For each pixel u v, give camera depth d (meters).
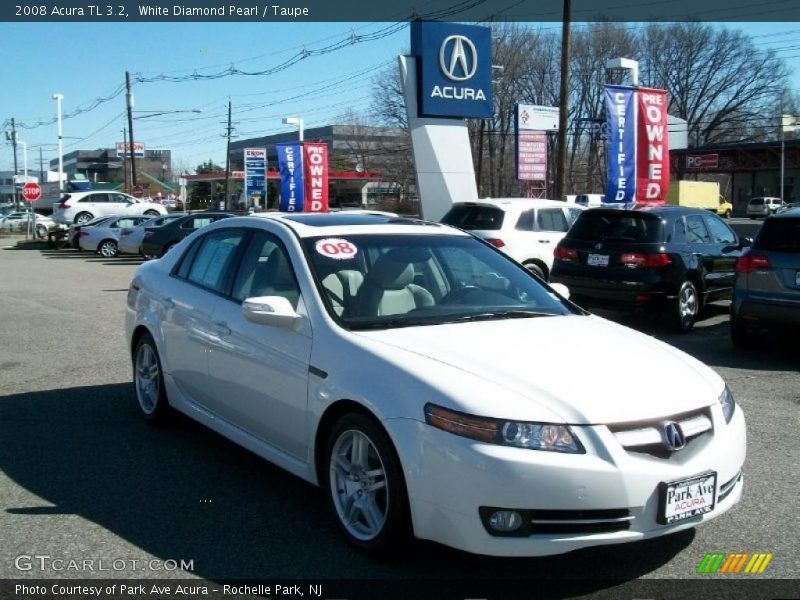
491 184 56.00
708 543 4.16
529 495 3.37
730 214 62.94
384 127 69.75
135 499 4.76
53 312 13.23
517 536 3.41
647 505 3.47
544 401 3.55
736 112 71.06
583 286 10.81
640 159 15.72
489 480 3.40
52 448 5.75
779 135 67.88
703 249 10.98
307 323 4.44
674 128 50.44
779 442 5.91
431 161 18.44
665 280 10.37
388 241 5.10
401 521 3.73
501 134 56.44
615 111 15.31
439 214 18.61
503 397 3.55
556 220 13.91
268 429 4.68
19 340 10.38
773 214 8.94
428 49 17.97
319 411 4.19
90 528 4.34
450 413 3.54
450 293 4.88
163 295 6.00
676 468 3.55
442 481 3.52
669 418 3.64
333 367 4.13
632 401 3.63
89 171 126.06
